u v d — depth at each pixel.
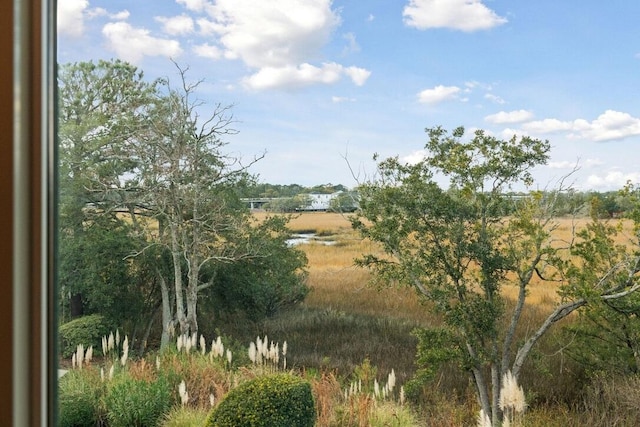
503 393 3.04
